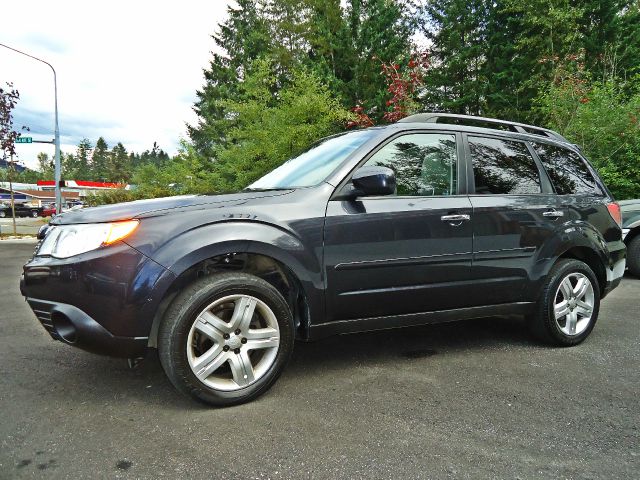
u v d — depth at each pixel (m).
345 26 19.08
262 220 2.59
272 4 27.50
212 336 2.46
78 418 2.37
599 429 2.25
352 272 2.81
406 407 2.49
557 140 4.00
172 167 21.95
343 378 2.93
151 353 3.40
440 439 2.14
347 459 1.97
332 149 3.33
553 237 3.51
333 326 2.82
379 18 18.94
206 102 29.91
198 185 18.20
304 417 2.37
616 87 12.75
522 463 1.95
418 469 1.89
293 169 3.41
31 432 2.21
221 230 2.47
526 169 3.62
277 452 2.02
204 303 2.41
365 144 3.06
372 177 2.65
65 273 2.37
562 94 11.37
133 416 2.39
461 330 4.06
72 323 2.34
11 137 17.17
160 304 2.47
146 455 2.00
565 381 2.87
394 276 2.93
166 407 2.50
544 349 3.54
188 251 2.38
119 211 2.50
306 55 21.27
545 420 2.34
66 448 2.06
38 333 4.02
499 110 19.31
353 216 2.82
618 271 3.98
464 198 3.22
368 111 17.38
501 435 2.18
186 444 2.09
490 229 3.24
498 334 3.93
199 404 2.53
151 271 2.34
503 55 19.64
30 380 2.90
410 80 13.28
